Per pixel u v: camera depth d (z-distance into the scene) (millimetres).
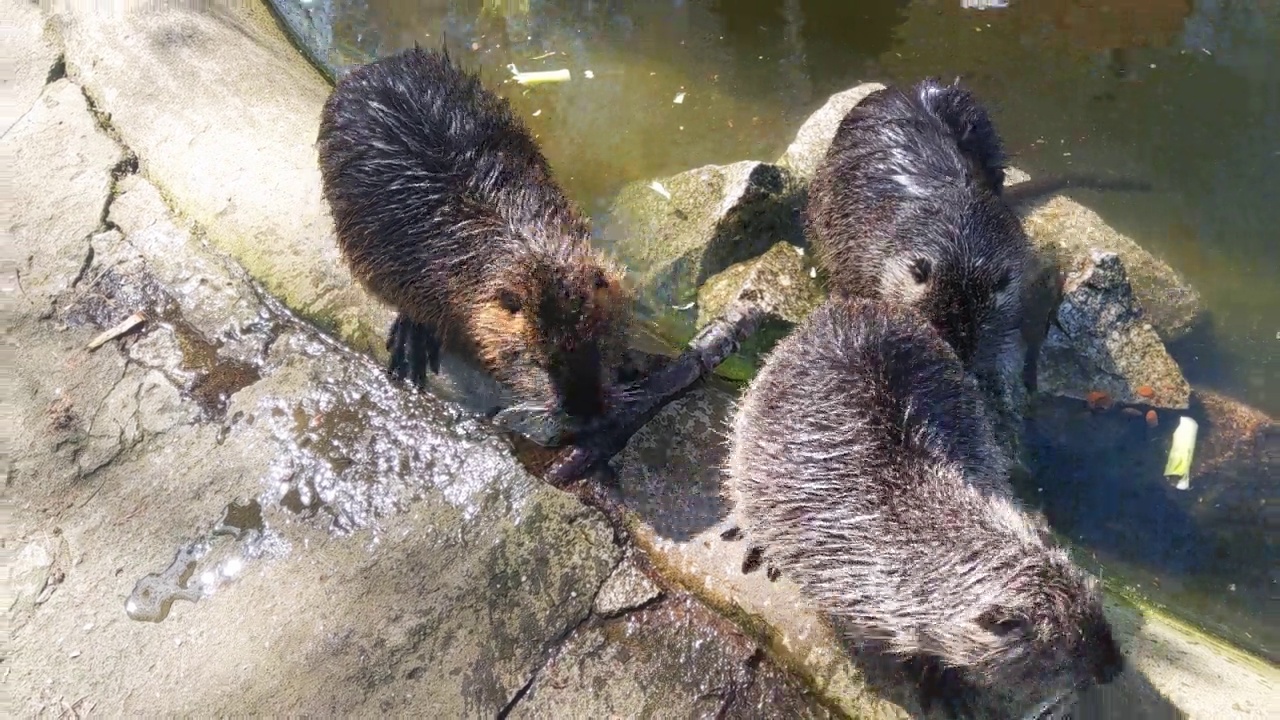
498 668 695
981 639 656
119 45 1163
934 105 1043
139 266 953
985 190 999
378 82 940
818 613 729
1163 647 713
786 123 1222
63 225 986
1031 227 1073
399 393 868
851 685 692
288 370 879
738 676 687
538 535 765
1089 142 1182
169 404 853
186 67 1143
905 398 737
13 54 1157
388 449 822
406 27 1346
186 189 1018
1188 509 849
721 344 907
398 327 942
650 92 1266
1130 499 860
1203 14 1318
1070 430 919
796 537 732
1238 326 997
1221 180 1134
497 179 921
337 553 759
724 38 1331
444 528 772
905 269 960
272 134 1067
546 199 934
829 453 727
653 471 826
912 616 681
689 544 775
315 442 827
